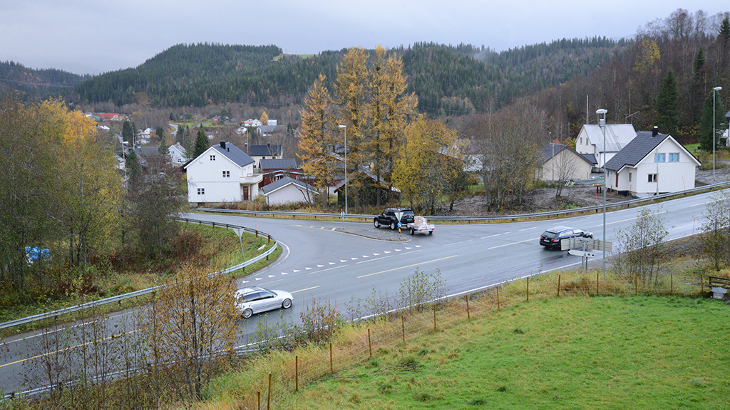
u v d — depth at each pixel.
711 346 13.03
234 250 36.22
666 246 27.61
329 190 69.19
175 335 13.61
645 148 46.19
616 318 16.44
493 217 41.56
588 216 39.78
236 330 14.63
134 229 37.00
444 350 15.20
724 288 18.17
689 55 94.81
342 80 50.09
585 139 69.56
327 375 13.89
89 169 31.80
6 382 15.72
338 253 31.69
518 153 45.72
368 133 50.88
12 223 25.39
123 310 22.17
